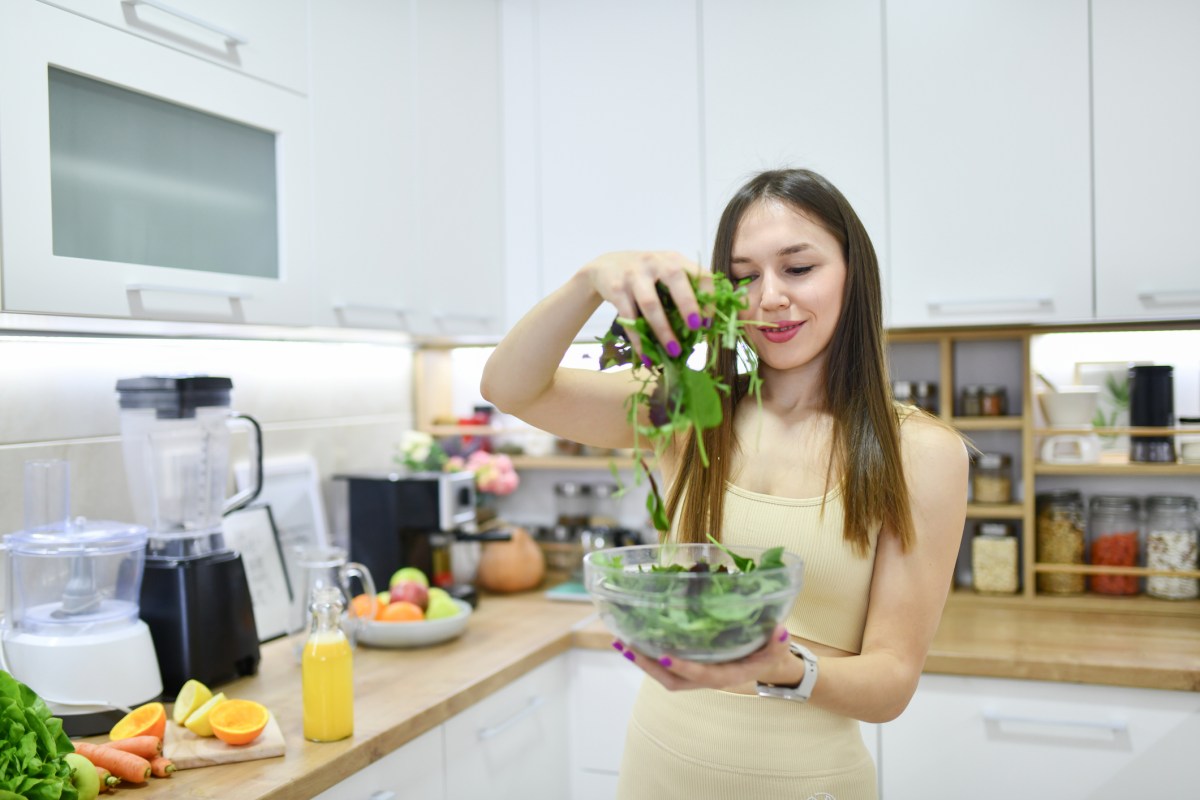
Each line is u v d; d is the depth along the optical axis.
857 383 1.21
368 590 2.03
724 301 0.94
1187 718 1.81
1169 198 1.99
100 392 1.83
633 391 1.32
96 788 1.27
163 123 1.59
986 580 2.38
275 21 1.80
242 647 1.78
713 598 0.87
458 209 2.33
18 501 1.68
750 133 2.25
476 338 2.47
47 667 1.47
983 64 2.09
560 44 2.43
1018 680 1.89
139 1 1.50
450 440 2.82
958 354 2.50
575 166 2.42
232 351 2.15
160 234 1.59
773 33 2.23
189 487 1.75
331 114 1.94
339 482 2.39
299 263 1.86
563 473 2.86
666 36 2.32
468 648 2.03
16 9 1.35
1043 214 2.06
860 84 2.16
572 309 1.11
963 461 1.21
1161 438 2.26
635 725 1.32
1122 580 2.31
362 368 2.59
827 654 1.21
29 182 1.37
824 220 1.20
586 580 0.96
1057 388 2.34
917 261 2.14
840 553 1.19
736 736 1.20
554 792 2.12
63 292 1.41
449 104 2.30
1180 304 1.98
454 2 2.32
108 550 1.53
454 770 1.75
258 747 1.42
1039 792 1.89
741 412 1.33
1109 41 2.01
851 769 1.21
